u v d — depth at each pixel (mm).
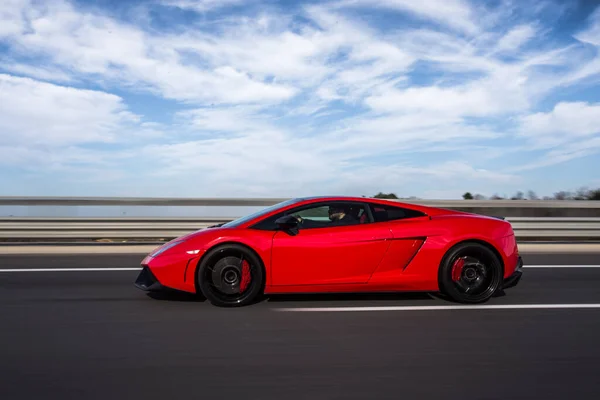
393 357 3646
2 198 9578
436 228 5219
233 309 5008
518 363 3527
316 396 2980
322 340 4043
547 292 5887
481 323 4551
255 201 10258
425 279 5172
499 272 5250
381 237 5117
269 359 3605
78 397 2947
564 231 10562
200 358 3623
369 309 5031
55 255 8680
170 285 5039
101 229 9805
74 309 5000
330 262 5051
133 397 2955
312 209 5262
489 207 10758
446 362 3545
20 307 5078
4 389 3055
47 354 3689
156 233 9992
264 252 4992
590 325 4500
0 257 8422
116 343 3951
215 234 5051
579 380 3227
